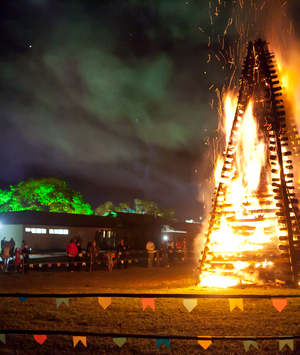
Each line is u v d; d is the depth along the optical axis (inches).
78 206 2188.7
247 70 491.8
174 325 236.5
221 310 272.4
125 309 285.0
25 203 2110.0
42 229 1396.4
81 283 502.6
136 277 583.5
